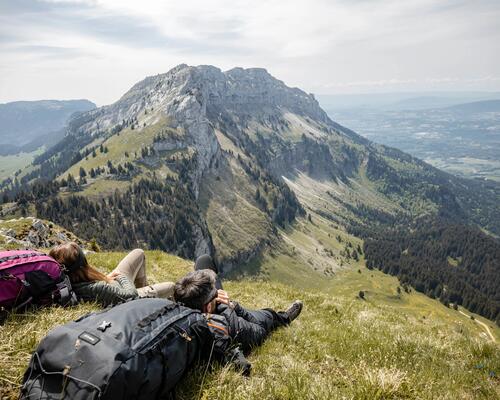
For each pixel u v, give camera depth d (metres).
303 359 2.30
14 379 1.52
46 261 2.12
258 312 2.67
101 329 1.33
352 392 1.85
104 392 1.12
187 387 1.66
